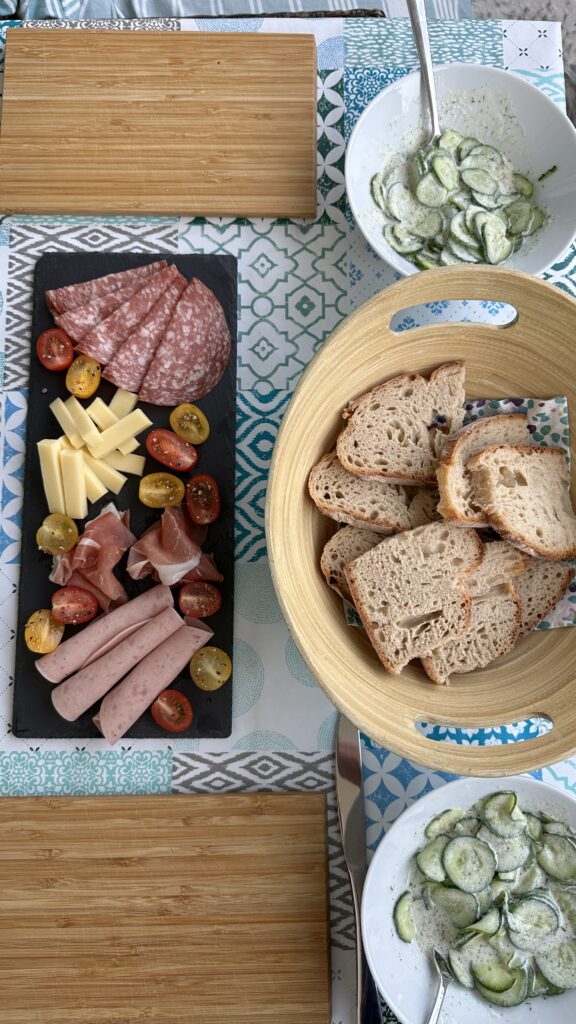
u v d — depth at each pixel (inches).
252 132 25.5
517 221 23.9
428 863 22.1
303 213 25.3
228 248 25.5
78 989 22.9
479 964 21.8
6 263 25.5
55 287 25.2
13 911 23.1
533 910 22.0
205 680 23.7
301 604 20.1
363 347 20.8
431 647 20.8
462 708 20.9
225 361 24.8
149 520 24.5
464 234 23.7
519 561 21.5
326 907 23.0
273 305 25.4
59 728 24.0
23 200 25.4
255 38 25.8
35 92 25.7
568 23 32.1
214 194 25.3
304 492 21.6
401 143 24.3
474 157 24.1
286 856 23.2
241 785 23.8
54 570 24.2
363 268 25.5
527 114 23.8
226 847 23.2
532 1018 21.8
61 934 23.0
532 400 22.1
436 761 18.8
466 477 21.1
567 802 21.8
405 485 22.1
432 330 21.2
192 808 23.4
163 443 24.1
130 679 23.6
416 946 22.1
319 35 26.5
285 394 25.0
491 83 23.7
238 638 24.2
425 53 22.9
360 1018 21.7
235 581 24.4
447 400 21.9
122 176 25.5
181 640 23.6
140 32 25.8
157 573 24.0
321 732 24.0
